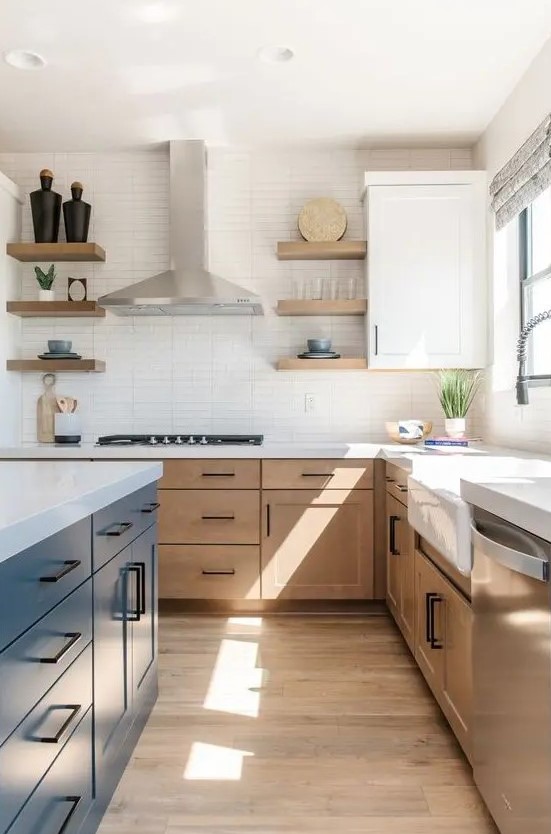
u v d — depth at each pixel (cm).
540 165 293
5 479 179
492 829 174
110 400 424
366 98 349
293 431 422
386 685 269
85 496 150
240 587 363
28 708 120
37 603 125
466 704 190
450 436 378
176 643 319
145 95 344
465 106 360
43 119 372
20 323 424
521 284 359
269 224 421
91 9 269
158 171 422
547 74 295
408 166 418
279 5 267
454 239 386
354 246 394
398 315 388
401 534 308
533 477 187
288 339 422
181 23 280
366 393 422
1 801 108
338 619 358
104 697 175
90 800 162
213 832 174
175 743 220
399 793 192
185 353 424
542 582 129
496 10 272
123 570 195
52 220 404
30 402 425
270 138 400
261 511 363
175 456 363
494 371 372
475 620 175
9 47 297
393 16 275
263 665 290
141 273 423
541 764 129
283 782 197
